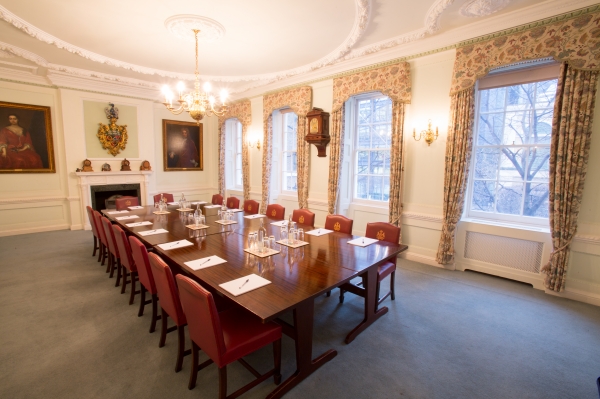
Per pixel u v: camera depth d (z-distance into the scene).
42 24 3.51
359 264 2.36
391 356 2.27
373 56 4.36
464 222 3.91
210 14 3.27
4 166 5.38
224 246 2.77
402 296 3.25
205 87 3.71
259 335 1.80
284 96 5.81
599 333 2.58
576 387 1.98
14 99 5.35
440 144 3.98
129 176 6.55
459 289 3.42
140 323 2.69
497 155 3.82
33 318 2.75
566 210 3.06
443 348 2.38
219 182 7.85
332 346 2.39
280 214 4.38
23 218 5.64
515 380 2.04
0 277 3.66
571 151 2.97
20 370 2.08
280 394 1.86
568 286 3.20
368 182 5.11
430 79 3.99
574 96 2.92
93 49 4.31
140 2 3.02
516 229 3.54
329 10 3.17
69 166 5.88
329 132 5.16
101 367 2.12
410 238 4.38
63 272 3.83
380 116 4.88
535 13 3.06
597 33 2.78
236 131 7.99
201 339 1.72
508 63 3.30
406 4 3.04
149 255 2.16
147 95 6.65
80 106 5.88
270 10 3.18
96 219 3.83
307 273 2.16
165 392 1.90
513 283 3.58
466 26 3.47
